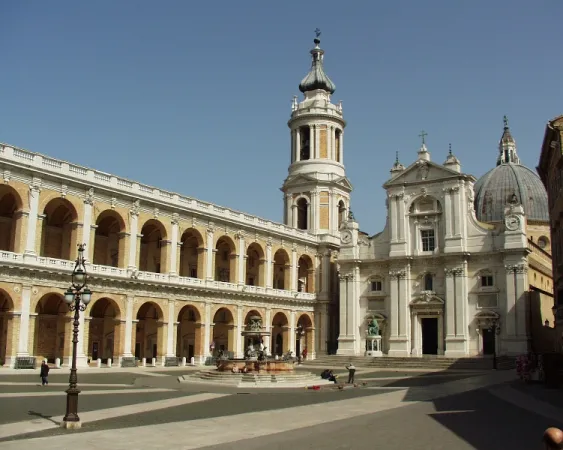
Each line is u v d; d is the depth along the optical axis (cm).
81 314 5578
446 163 7869
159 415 2648
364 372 6181
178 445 1936
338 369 6669
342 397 3544
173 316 6469
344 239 8375
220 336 7606
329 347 8569
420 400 3353
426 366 6881
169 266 6494
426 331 7794
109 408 2861
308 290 8700
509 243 7288
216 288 6950
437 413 2761
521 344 7025
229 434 2155
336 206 9081
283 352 8094
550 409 2906
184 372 5556
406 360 7219
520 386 4244
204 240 6944
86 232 5694
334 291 8825
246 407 2986
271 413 2747
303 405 3094
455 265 7544
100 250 6450
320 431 2230
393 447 1903
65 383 4147
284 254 8269
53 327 5988
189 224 6769
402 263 7900
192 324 7369
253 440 2034
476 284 7488
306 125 9288
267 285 7788
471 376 5519
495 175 9938
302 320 8650
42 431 2169
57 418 2473
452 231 7650
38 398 3181
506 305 7212
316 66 9562
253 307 7519
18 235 5141
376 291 8131
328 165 9156
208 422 2442
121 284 5934
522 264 7181
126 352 5953
